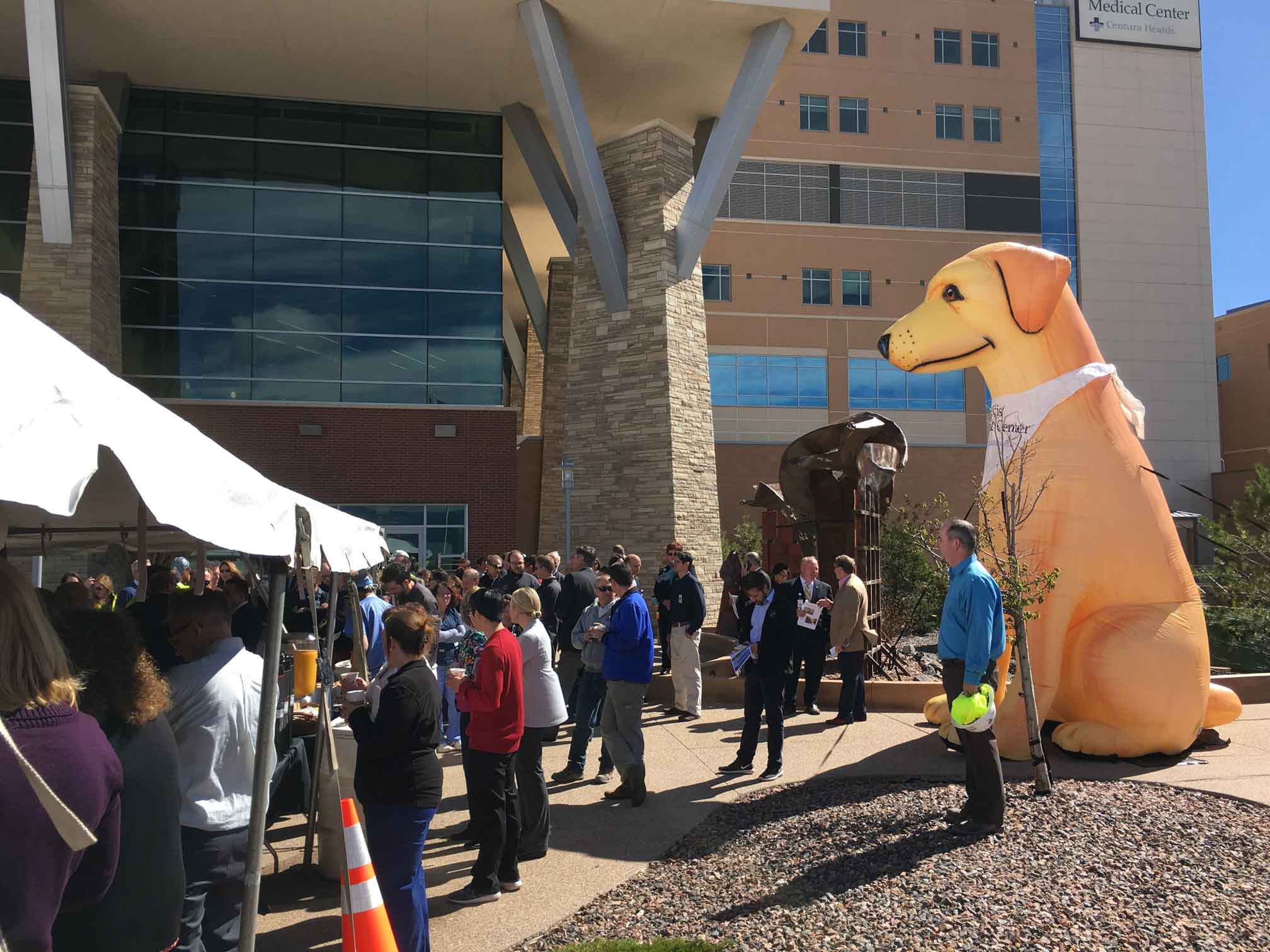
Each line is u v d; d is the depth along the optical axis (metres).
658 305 20.67
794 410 37.38
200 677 3.54
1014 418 7.79
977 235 39.41
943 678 5.72
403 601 9.08
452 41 20.00
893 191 38.91
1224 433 48.53
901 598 15.22
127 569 9.74
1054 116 41.62
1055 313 7.74
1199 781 6.58
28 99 20.22
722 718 10.39
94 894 2.30
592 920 4.85
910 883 4.77
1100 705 7.30
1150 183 42.09
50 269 19.06
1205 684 7.30
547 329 26.59
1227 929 4.14
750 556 11.41
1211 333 42.09
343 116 22.69
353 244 22.47
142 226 21.45
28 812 2.00
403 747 4.26
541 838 5.91
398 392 22.36
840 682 10.41
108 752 2.25
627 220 21.30
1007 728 7.36
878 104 39.06
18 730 2.07
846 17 39.16
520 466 26.28
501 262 23.17
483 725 5.20
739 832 6.05
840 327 37.88
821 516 13.71
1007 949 4.06
